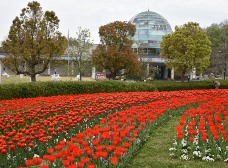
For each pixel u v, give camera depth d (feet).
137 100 62.75
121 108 58.70
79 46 135.74
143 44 230.07
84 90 87.76
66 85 84.84
